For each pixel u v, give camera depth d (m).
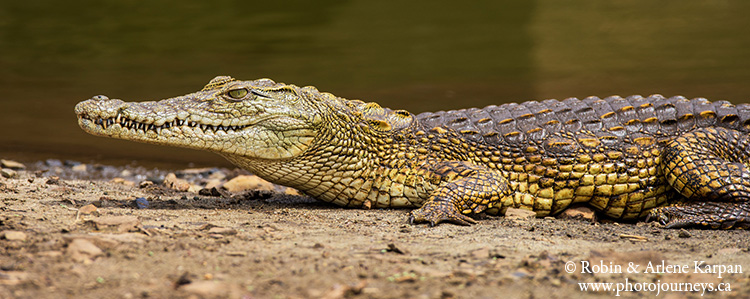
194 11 63.72
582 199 15.02
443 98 33.62
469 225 13.24
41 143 26.80
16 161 23.94
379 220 13.53
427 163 14.92
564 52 45.97
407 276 9.16
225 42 50.28
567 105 15.89
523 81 37.50
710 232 13.28
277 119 13.99
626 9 62.31
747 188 14.02
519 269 9.66
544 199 14.85
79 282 8.65
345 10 63.97
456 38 51.97
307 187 15.02
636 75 38.00
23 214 12.05
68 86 37.06
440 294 8.59
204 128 13.81
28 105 33.09
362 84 37.28
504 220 13.93
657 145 15.06
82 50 47.81
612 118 15.41
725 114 15.41
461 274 9.36
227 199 15.95
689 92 33.12
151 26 56.97
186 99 13.98
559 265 10.02
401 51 47.19
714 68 38.84
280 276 9.16
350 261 9.89
